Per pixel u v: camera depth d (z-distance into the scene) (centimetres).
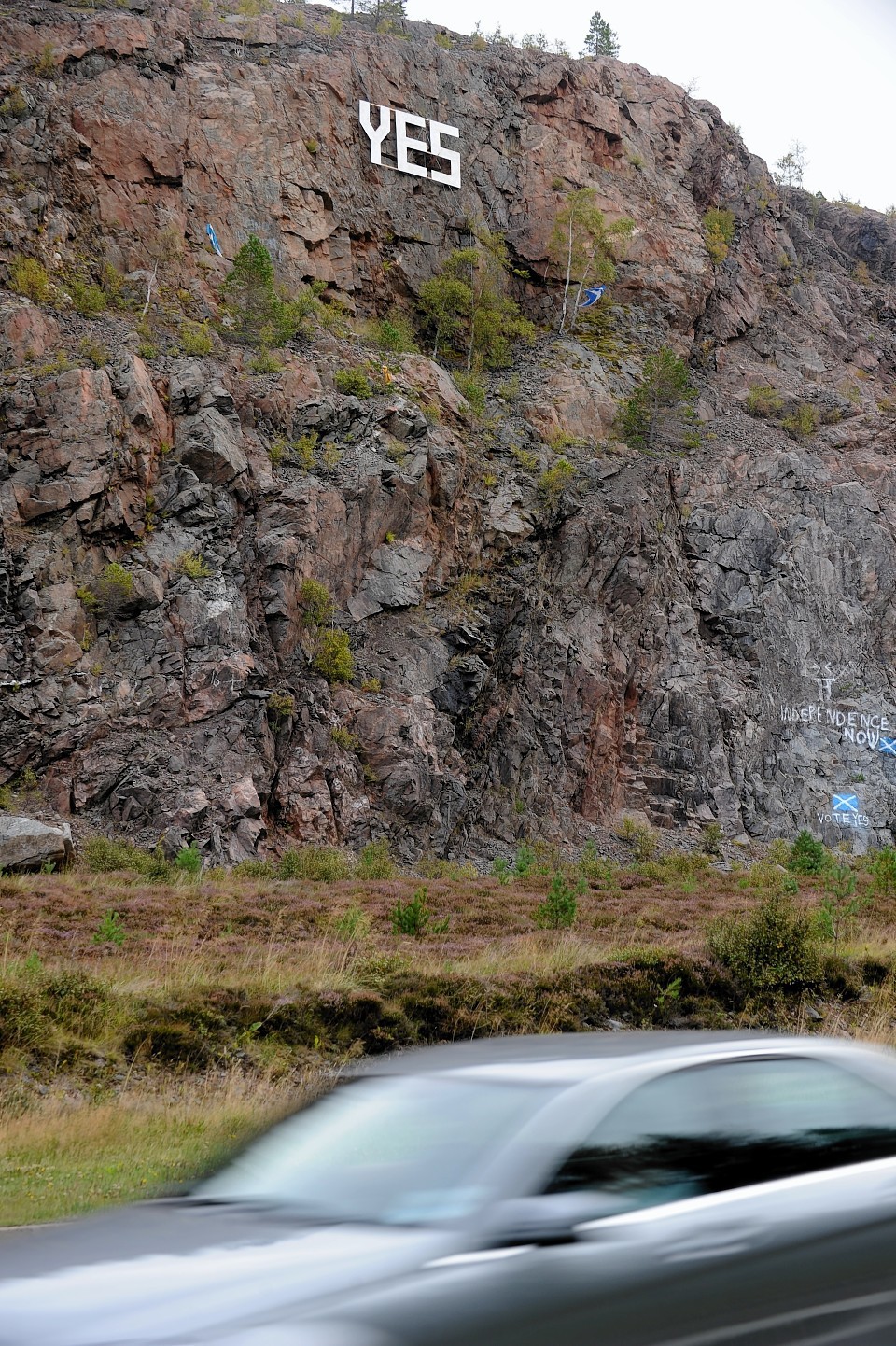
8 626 4369
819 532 7225
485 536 5966
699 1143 486
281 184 6906
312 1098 562
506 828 5338
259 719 4562
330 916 2892
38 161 5938
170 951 2286
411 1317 381
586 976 1997
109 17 6794
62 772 4169
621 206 8450
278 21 8025
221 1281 397
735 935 2152
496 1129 472
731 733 6341
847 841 6375
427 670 5291
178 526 4919
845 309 9850
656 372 7250
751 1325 433
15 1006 1559
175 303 6025
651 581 6425
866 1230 482
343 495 5406
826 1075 551
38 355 5038
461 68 8312
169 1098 1446
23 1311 381
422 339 7412
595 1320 405
